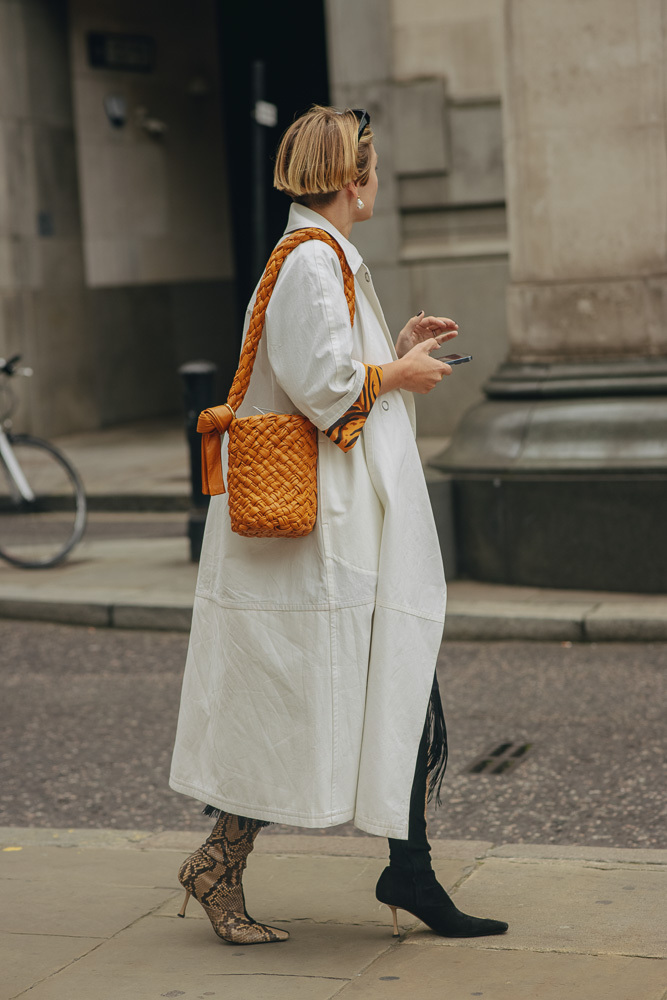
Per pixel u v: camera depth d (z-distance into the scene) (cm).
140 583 759
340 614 278
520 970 278
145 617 698
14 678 612
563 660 594
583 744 476
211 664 295
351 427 271
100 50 1476
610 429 675
